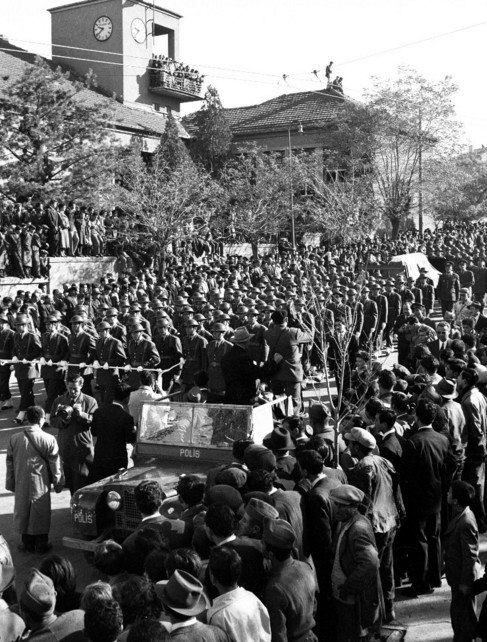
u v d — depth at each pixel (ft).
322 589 18.78
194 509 19.65
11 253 90.43
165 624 13.29
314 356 56.85
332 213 137.08
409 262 103.45
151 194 110.52
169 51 180.24
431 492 23.00
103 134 103.55
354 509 17.92
